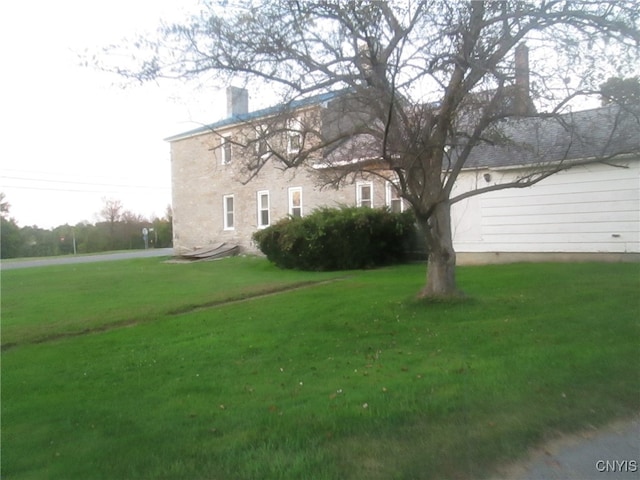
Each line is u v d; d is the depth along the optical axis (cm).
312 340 729
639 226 1330
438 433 409
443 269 916
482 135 896
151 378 599
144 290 1353
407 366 587
